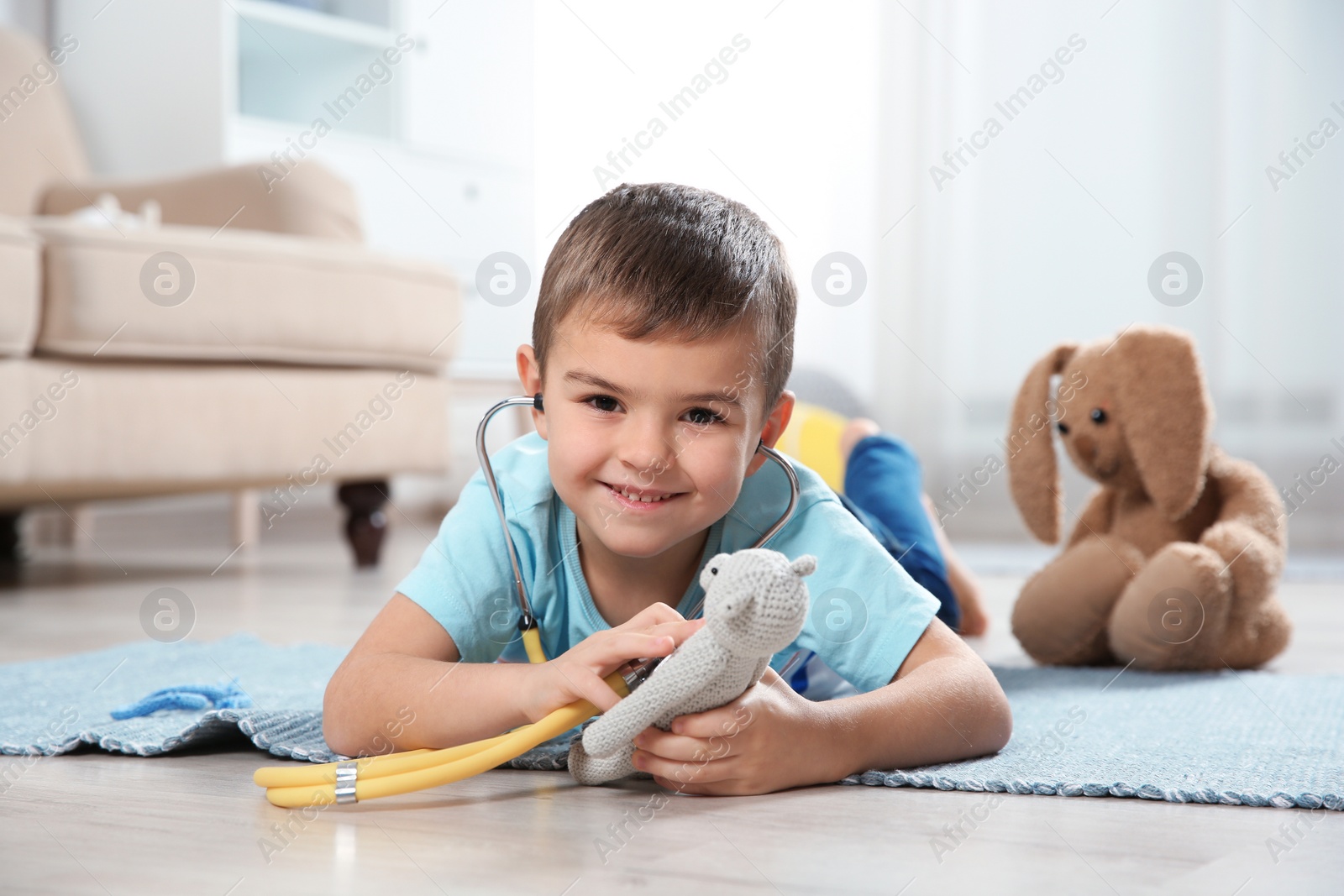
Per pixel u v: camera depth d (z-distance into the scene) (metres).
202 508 3.28
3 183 2.71
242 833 0.65
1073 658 1.36
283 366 2.11
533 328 0.79
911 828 0.66
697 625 0.68
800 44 3.46
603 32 3.42
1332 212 3.14
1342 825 0.68
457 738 0.74
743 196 3.45
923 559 1.26
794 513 0.85
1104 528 1.47
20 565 2.50
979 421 3.39
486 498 0.85
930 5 3.40
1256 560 1.30
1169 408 1.34
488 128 3.35
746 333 0.74
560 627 0.86
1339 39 3.15
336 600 1.94
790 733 0.72
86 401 1.86
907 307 3.43
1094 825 0.67
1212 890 0.56
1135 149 3.24
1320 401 3.13
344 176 3.05
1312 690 1.17
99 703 1.05
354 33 3.12
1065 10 3.29
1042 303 3.33
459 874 0.58
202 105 2.96
